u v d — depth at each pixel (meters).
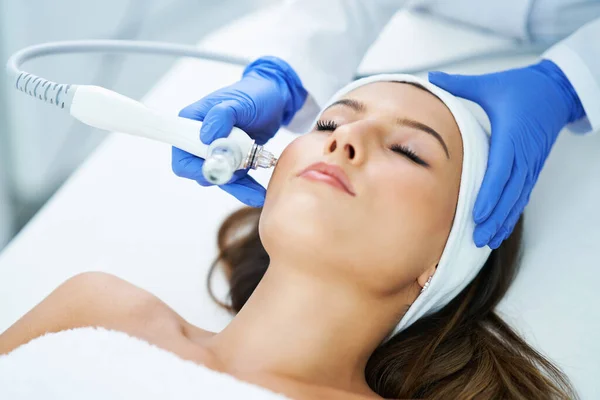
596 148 1.32
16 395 0.83
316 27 1.37
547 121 1.18
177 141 0.95
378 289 0.95
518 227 1.19
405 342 1.10
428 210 0.94
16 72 0.97
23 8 1.67
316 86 1.30
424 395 1.06
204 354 0.96
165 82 1.59
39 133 1.85
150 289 1.25
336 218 0.90
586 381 1.06
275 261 0.96
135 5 2.00
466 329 1.11
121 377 0.83
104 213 1.35
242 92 1.10
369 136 0.94
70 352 0.87
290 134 1.45
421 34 1.57
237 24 1.69
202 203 1.36
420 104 1.02
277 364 0.95
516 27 1.44
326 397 0.92
